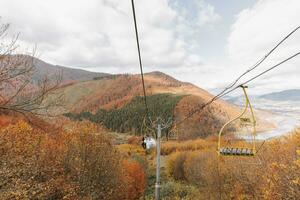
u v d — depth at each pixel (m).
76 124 22.98
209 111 155.50
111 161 25.48
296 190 13.84
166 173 60.06
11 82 5.94
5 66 5.81
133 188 36.12
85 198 18.89
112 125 168.12
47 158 19.06
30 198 13.46
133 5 5.67
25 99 6.05
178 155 56.81
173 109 170.75
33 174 15.73
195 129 115.81
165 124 21.56
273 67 7.52
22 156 16.33
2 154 15.59
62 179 17.80
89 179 21.67
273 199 15.73
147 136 22.33
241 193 24.19
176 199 35.84
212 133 117.12
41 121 7.62
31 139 18.16
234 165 26.59
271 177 15.92
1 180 13.12
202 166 38.47
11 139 16.66
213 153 37.53
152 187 45.75
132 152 68.56
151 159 73.56
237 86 11.37
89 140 22.78
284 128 160.38
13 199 12.29
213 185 29.31
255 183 21.70
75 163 20.94
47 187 15.17
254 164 21.23
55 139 20.11
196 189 38.72
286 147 17.94
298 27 5.77
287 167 14.74
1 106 5.85
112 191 24.47
